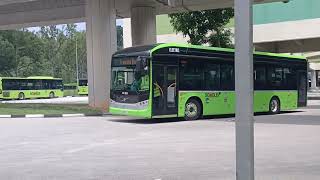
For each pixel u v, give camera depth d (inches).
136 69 798.5
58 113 1024.2
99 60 1139.9
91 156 448.5
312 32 1648.6
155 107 796.6
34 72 3774.6
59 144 538.6
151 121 848.9
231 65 917.2
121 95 827.4
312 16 1648.6
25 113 1034.1
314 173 354.0
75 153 468.8
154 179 339.3
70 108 1125.1
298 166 383.2
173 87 822.5
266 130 666.8
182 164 397.7
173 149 487.2
